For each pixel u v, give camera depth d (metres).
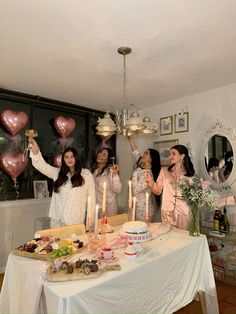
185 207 2.29
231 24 1.52
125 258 1.45
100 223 1.98
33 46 1.79
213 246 2.68
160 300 1.47
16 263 1.42
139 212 2.90
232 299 2.23
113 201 3.01
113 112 3.52
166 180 2.47
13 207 2.91
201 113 2.94
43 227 2.96
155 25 1.53
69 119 3.21
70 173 2.32
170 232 1.97
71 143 3.54
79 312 1.07
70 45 1.78
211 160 2.82
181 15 1.43
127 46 1.79
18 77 2.43
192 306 2.12
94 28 1.56
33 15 1.43
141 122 1.74
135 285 1.31
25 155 2.85
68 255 1.45
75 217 2.27
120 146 3.96
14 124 2.71
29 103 3.11
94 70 2.24
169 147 3.29
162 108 3.40
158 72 2.28
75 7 1.36
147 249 1.59
